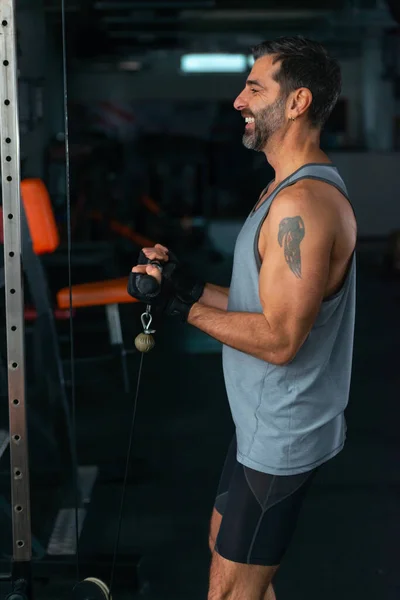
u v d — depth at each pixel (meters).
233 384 1.95
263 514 1.91
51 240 3.69
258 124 1.89
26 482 2.12
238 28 13.27
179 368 5.68
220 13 12.45
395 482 3.75
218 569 1.97
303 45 1.85
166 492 3.66
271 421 1.89
